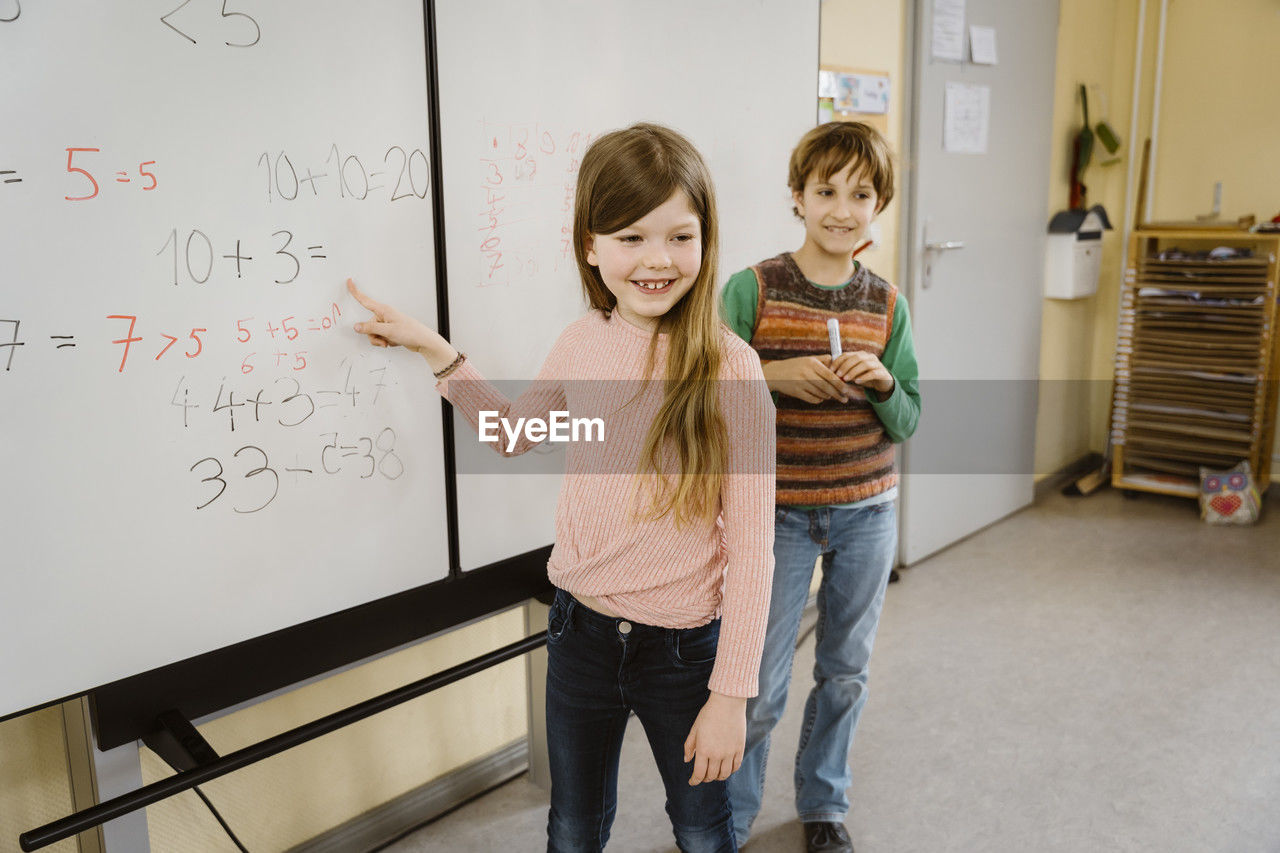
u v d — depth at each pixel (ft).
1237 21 12.30
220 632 4.22
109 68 3.57
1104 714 7.75
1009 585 10.40
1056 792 6.75
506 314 5.15
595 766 4.23
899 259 10.36
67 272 3.56
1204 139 12.80
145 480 3.88
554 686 4.17
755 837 6.34
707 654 3.97
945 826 6.41
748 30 6.35
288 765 5.81
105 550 3.82
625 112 5.61
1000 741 7.39
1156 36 12.92
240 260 4.03
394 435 4.72
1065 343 13.38
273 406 4.23
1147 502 13.07
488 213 4.96
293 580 4.43
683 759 4.08
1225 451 12.28
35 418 3.56
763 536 3.71
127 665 3.95
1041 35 11.52
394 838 6.37
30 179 3.44
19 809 4.67
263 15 3.96
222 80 3.87
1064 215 12.39
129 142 3.65
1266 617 9.44
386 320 4.52
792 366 5.18
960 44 10.32
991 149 11.08
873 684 8.32
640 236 3.58
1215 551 11.21
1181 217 13.17
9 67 3.35
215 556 4.15
